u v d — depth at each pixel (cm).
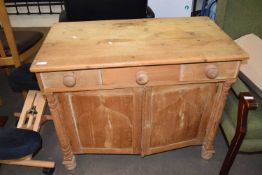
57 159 152
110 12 163
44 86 106
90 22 134
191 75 109
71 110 119
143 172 144
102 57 103
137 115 121
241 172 143
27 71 154
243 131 112
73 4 156
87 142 134
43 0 271
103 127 126
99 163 149
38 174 143
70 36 120
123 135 130
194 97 121
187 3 198
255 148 124
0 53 166
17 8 277
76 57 103
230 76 111
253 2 142
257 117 117
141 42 114
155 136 132
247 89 118
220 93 120
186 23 133
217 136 165
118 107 118
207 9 197
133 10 164
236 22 149
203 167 146
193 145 155
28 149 123
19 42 177
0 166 148
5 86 216
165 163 149
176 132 133
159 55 104
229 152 124
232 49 108
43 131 172
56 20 287
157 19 138
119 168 146
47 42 116
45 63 100
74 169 146
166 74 107
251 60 132
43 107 160
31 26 290
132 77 106
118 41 115
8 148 120
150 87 111
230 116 131
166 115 124
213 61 104
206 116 131
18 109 190
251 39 143
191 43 113
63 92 111
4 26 154
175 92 117
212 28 127
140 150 138
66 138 130
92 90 111
